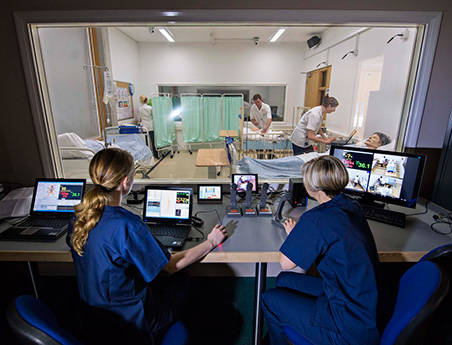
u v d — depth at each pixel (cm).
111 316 89
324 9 156
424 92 170
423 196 188
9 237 134
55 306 173
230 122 591
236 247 126
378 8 157
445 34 162
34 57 167
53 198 159
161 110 567
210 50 648
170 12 155
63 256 125
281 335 115
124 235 86
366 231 96
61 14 156
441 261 102
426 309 73
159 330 100
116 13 156
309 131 336
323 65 538
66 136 264
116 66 520
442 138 179
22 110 175
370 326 86
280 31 501
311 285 127
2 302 173
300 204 171
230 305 177
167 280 122
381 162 157
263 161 229
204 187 180
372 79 415
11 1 157
